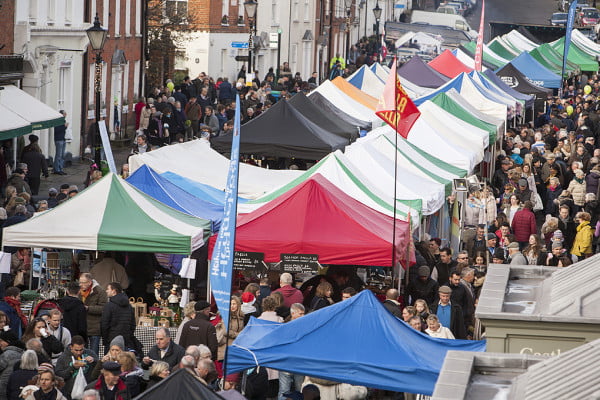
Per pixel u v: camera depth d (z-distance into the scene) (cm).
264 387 2689
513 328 1967
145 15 8375
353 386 2592
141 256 3447
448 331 2823
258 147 4947
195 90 7944
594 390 1320
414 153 4728
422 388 2283
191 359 2312
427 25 12681
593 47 11906
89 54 7038
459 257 3641
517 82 8450
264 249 3225
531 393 1401
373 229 3281
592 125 7606
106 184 3319
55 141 6041
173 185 3812
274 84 9306
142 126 6806
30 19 6047
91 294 2983
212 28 10156
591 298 1994
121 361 2420
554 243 3809
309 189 3334
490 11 16812
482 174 5972
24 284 3456
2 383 2461
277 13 12244
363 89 7512
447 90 6944
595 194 5209
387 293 3009
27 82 5828
